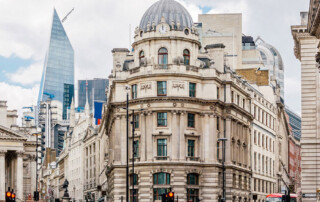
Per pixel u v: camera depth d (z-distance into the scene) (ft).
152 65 320.50
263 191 418.31
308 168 272.92
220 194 327.47
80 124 618.44
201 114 324.60
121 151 326.85
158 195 312.09
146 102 317.63
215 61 349.00
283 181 495.41
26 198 489.67
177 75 318.04
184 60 328.29
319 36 189.98
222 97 339.36
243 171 362.53
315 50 275.59
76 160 625.82
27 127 510.58
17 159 434.71
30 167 496.23
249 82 443.32
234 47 501.56
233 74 359.46
